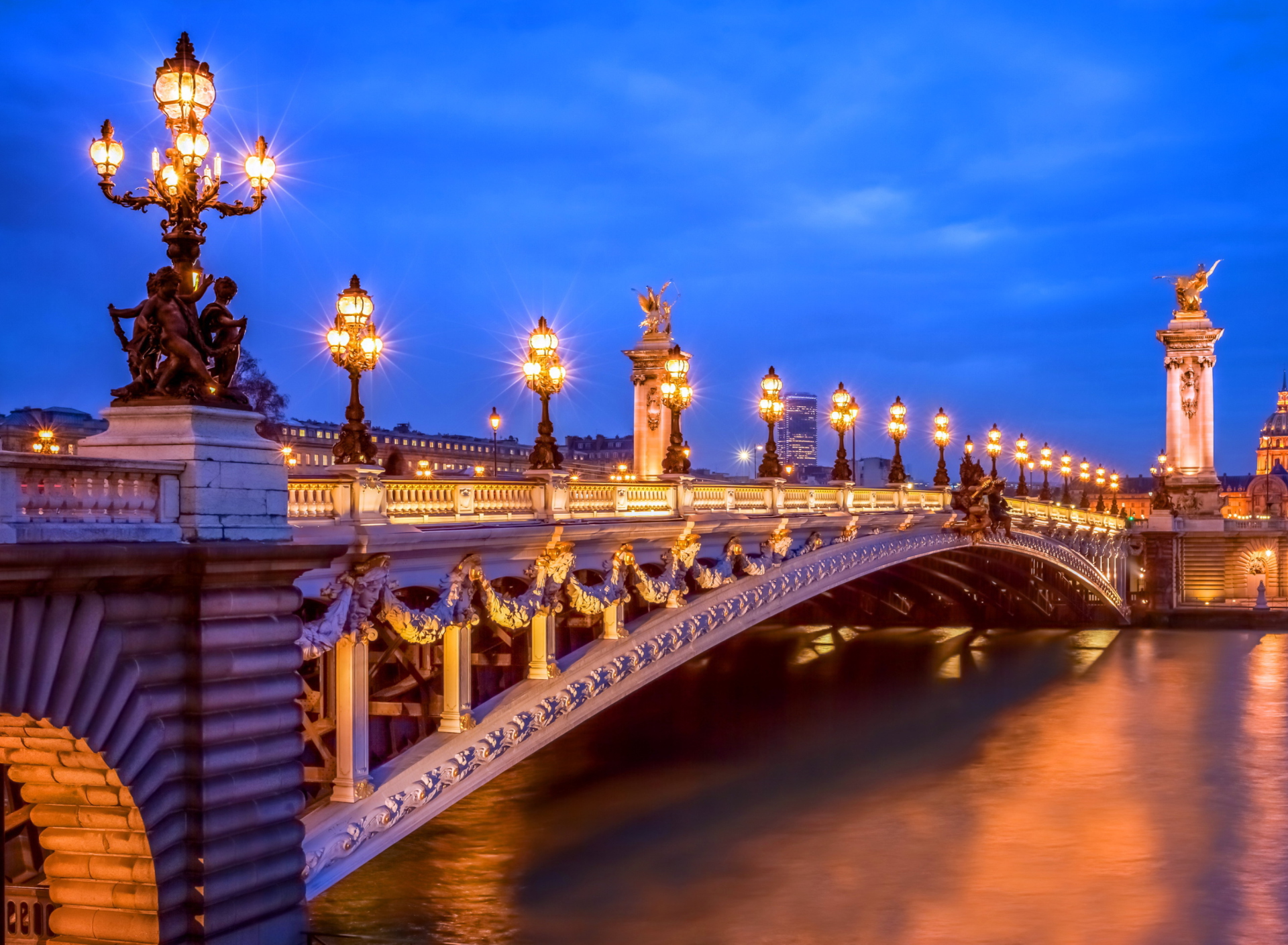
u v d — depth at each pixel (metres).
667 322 84.06
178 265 19.05
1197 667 74.06
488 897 31.38
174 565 18.02
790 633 91.12
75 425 39.06
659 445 83.06
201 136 18.80
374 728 28.52
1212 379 108.38
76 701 17.08
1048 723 55.56
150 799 18.17
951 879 33.19
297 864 20.33
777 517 43.19
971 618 97.62
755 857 34.78
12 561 15.58
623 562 34.06
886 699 62.22
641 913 30.34
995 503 70.00
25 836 21.27
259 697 19.45
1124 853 35.62
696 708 58.84
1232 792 42.59
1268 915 30.70
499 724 28.64
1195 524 105.19
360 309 24.23
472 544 26.77
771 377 45.88
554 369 31.33
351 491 24.00
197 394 18.97
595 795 41.62
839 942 28.58
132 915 18.77
